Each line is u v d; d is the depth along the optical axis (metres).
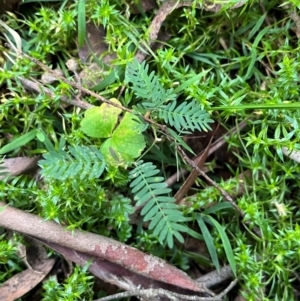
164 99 0.19
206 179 0.22
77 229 0.20
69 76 0.23
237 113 0.21
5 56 0.23
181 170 0.23
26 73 0.22
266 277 0.22
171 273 0.20
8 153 0.22
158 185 0.18
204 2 0.22
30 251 0.22
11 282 0.21
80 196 0.20
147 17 0.23
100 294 0.22
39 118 0.22
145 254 0.21
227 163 0.23
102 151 0.20
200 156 0.22
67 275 0.22
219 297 0.21
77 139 0.21
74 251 0.21
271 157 0.22
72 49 0.23
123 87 0.22
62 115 0.22
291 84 0.21
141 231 0.22
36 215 0.20
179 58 0.22
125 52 0.22
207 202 0.22
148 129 0.22
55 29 0.22
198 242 0.23
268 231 0.21
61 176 0.18
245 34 0.23
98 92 0.22
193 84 0.21
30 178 0.22
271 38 0.23
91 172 0.18
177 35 0.23
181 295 0.20
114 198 0.21
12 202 0.21
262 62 0.23
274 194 0.22
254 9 0.23
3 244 0.20
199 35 0.23
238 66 0.23
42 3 0.23
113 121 0.20
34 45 0.23
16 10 0.23
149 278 0.21
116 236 0.22
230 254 0.21
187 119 0.19
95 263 0.21
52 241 0.20
